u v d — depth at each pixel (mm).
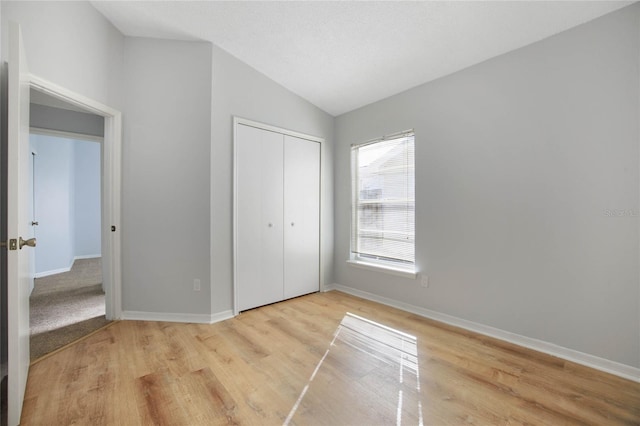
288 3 2193
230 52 2836
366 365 1956
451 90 2646
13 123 1366
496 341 2305
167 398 1605
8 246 1359
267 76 3146
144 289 2719
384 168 3281
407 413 1499
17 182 1373
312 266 3631
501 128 2328
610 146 1851
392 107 3154
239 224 2939
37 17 1931
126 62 2697
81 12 2252
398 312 2965
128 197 2689
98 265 5492
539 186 2139
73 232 6023
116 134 2625
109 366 1924
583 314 1962
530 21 1996
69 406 1532
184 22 2479
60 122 2994
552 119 2076
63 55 2113
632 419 1449
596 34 1891
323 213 3730
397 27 2252
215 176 2750
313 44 2615
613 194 1845
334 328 2568
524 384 1740
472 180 2502
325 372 1872
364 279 3461
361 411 1513
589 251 1935
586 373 1850
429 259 2807
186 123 2713
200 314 2705
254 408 1532
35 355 2051
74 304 3174
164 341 2295
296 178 3449
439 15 2062
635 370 1779
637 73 1755
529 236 2189
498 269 2354
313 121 3615
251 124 3002
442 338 2361
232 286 2865
